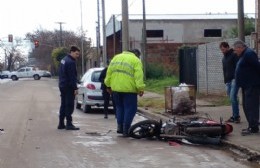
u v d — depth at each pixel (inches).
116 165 363.6
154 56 1889.8
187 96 689.0
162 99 956.6
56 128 573.9
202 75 1011.9
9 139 484.4
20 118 687.7
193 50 1065.5
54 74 3828.7
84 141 474.9
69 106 557.6
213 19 2046.0
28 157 392.5
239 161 378.9
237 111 550.3
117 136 508.4
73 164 366.9
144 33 1478.8
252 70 467.2
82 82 820.6
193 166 360.2
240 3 672.4
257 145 416.5
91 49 2869.1
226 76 548.7
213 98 890.1
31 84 2219.5
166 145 453.4
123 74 494.6
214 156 398.9
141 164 367.2
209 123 462.6
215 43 927.0
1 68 4778.5
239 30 675.4
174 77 1483.8
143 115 754.2
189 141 464.4
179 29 2043.6
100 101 772.6
